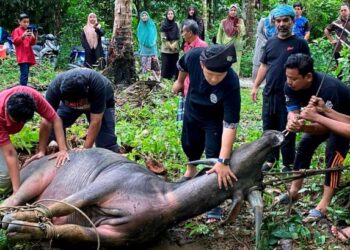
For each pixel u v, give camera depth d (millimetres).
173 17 12961
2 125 4891
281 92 6160
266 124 6406
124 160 5055
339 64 7164
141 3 20281
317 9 19875
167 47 12898
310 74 4996
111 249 4766
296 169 5652
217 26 21203
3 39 16312
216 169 4711
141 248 4902
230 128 4793
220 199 4711
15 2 18359
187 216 4715
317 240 5012
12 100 4762
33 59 12305
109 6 20547
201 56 4812
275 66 6188
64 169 5125
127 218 4605
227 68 4715
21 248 4723
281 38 6238
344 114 5207
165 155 7020
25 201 5078
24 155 6750
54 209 4516
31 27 12328
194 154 5633
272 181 5066
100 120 5543
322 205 5367
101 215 4734
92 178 4934
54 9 19062
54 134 5715
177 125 7871
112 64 11859
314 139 5496
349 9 11438
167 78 13133
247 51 18156
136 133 7789
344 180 5914
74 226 4492
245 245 5008
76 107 5570
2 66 14523
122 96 10586
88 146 5625
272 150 4801
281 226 5098
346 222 5289
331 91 5047
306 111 4941
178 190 4699
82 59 16688
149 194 4684
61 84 5281
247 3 19234
